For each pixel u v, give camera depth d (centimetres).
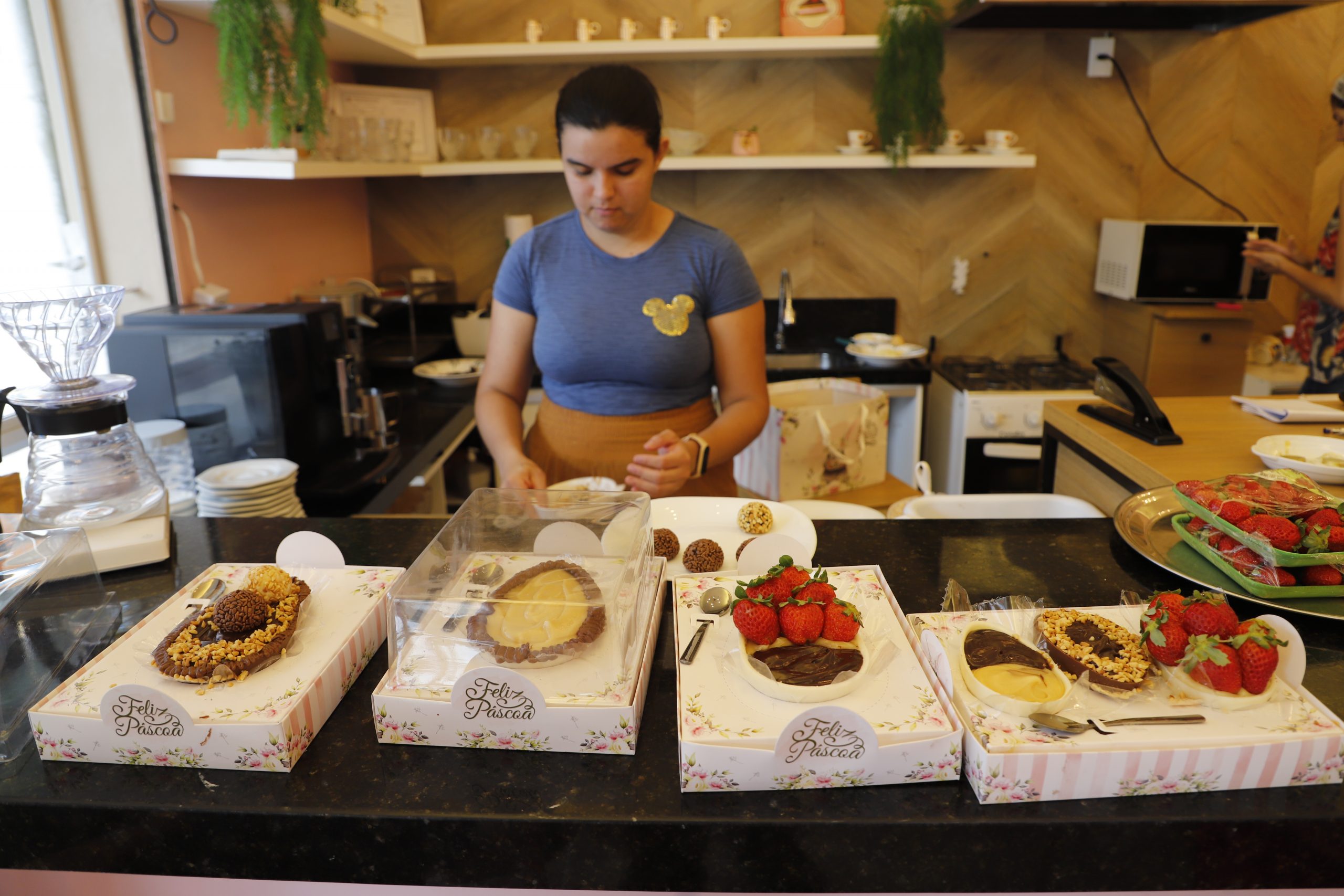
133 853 80
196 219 224
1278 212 342
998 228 348
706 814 75
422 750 85
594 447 182
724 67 332
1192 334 314
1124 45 330
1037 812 75
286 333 190
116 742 83
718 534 129
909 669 87
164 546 124
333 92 293
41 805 79
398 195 347
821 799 77
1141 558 123
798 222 348
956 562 122
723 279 177
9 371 189
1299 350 312
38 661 93
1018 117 337
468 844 77
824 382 271
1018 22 301
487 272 354
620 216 164
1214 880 76
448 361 313
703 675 87
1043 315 357
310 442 201
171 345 186
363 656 98
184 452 179
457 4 325
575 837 76
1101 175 343
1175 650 84
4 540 99
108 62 200
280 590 97
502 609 86
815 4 312
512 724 83
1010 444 305
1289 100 331
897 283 354
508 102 336
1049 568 120
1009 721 79
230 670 87
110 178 207
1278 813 75
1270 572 107
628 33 303
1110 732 77
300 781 81
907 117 302
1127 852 75
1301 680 87
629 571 93
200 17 220
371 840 77
